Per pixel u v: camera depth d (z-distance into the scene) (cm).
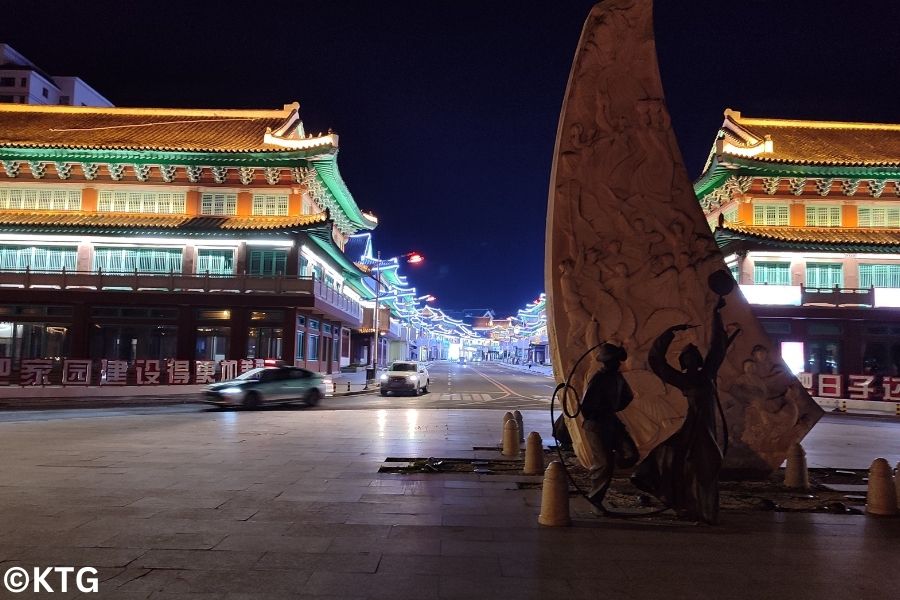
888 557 768
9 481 1150
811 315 4491
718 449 920
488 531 859
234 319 4350
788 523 927
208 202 4694
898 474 1128
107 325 4378
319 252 5125
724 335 951
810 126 5406
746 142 4944
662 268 1155
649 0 1225
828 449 1838
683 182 1191
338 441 1762
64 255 4584
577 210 1172
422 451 1590
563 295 1146
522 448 1662
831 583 672
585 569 704
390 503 1017
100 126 5084
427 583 654
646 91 1215
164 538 801
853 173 4631
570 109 1204
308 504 1000
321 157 4506
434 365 13212
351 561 722
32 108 5238
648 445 1073
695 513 905
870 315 4469
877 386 3662
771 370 1202
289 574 675
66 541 782
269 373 2970
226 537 809
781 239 4478
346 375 6388
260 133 4959
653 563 729
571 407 1109
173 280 4316
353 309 6244
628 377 1103
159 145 4534
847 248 4516
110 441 1697
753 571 708
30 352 4366
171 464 1351
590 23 1221
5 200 4662
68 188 4675
